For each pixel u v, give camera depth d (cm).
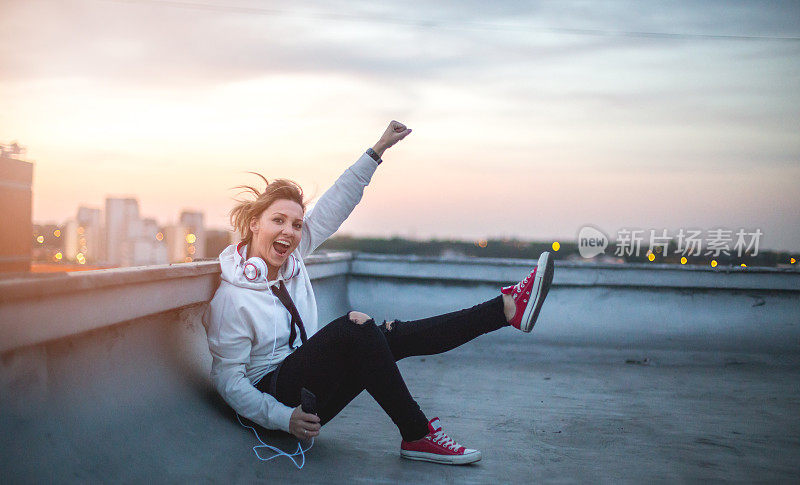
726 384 384
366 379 216
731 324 495
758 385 381
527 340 503
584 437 260
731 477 212
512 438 257
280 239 225
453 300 531
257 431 228
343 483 194
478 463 221
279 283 232
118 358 196
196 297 228
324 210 257
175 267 209
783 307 497
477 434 262
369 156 258
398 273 534
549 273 231
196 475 183
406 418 217
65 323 161
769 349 480
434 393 346
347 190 257
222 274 228
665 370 429
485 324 234
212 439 210
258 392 215
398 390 216
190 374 235
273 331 223
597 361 458
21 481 145
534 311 231
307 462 211
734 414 306
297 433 206
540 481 204
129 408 194
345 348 214
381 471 208
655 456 235
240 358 219
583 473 213
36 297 150
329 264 475
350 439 247
